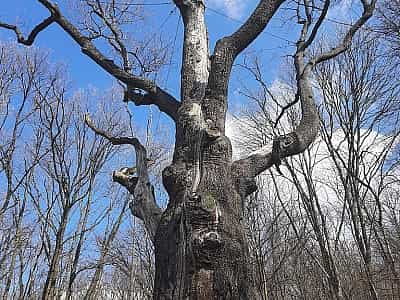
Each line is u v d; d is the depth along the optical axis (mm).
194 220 4898
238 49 6027
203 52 6367
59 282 24047
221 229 4871
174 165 5484
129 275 23359
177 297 4676
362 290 16828
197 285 4637
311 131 6078
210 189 5160
